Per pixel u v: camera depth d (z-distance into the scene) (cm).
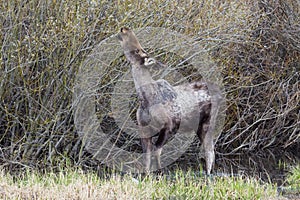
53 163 2908
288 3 3716
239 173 3119
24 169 2844
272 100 3619
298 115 3709
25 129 2892
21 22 2805
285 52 3791
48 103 2905
